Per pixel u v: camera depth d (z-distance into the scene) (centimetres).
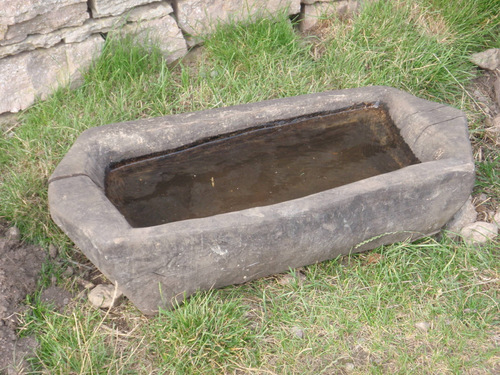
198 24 383
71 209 248
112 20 356
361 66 388
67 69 356
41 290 274
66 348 249
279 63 383
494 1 414
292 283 277
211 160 313
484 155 356
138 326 264
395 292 276
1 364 245
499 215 318
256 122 321
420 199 276
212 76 378
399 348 256
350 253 285
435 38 394
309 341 256
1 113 348
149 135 299
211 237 244
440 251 293
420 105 316
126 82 360
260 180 303
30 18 329
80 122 338
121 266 240
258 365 249
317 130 331
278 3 396
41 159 322
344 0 413
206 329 252
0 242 283
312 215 256
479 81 402
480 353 253
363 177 305
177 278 252
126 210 282
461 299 273
